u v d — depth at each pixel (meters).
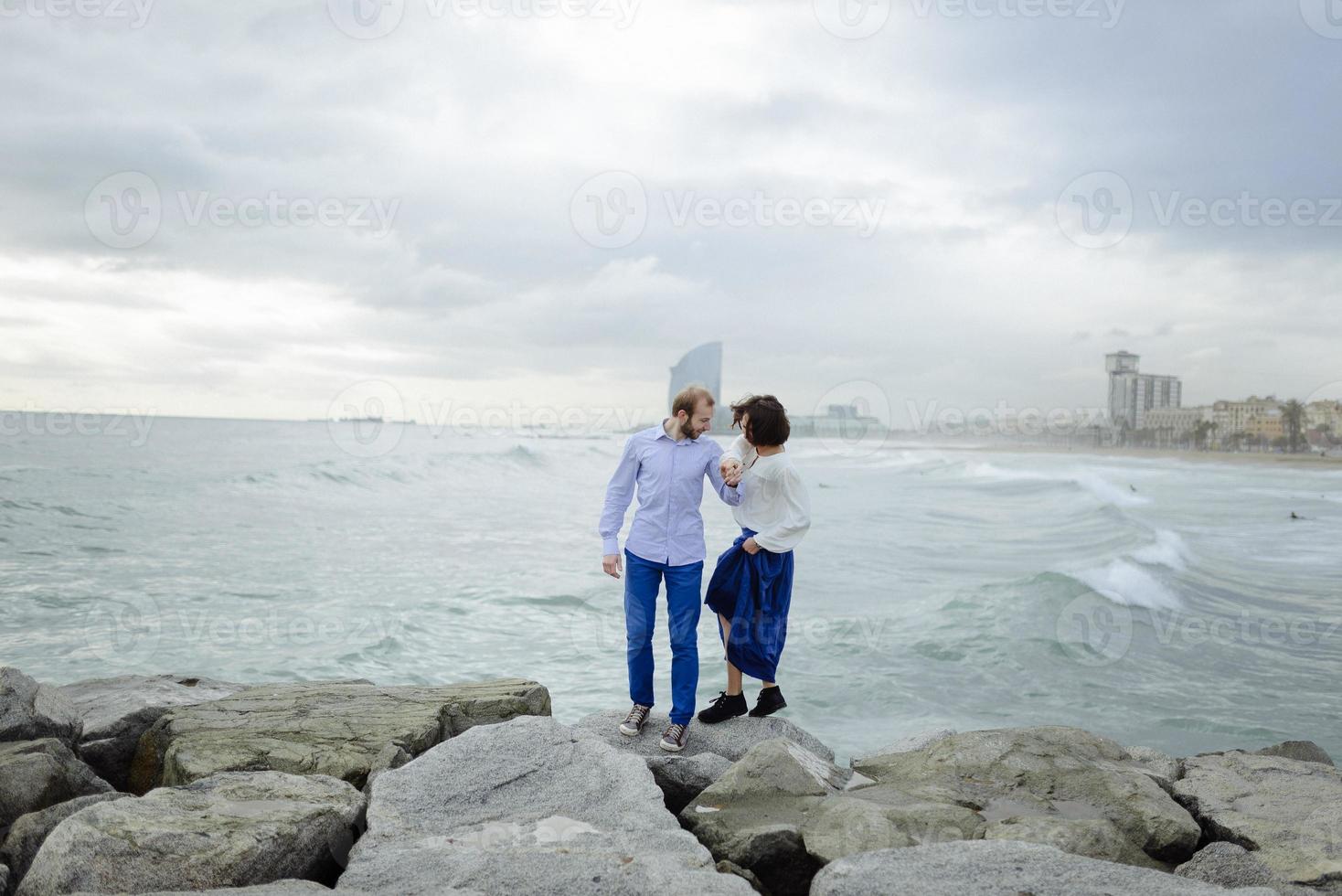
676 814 4.30
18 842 3.30
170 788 3.53
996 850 3.10
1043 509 26.02
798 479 4.84
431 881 2.88
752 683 8.25
